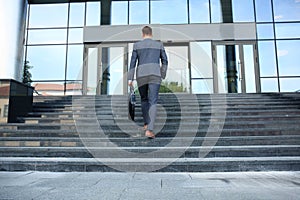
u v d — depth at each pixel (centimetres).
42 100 766
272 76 1135
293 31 1175
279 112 571
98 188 232
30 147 402
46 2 1270
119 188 232
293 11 1188
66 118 559
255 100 688
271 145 411
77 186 241
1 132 481
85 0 1258
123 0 1252
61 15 1261
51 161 336
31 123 535
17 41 690
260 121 511
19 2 704
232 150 372
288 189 226
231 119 538
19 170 334
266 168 326
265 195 203
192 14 1223
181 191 220
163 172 324
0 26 662
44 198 196
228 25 1183
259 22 1188
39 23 1255
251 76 1137
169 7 1238
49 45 1235
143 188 232
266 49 1160
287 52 1156
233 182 259
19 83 591
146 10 1241
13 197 198
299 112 568
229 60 1152
